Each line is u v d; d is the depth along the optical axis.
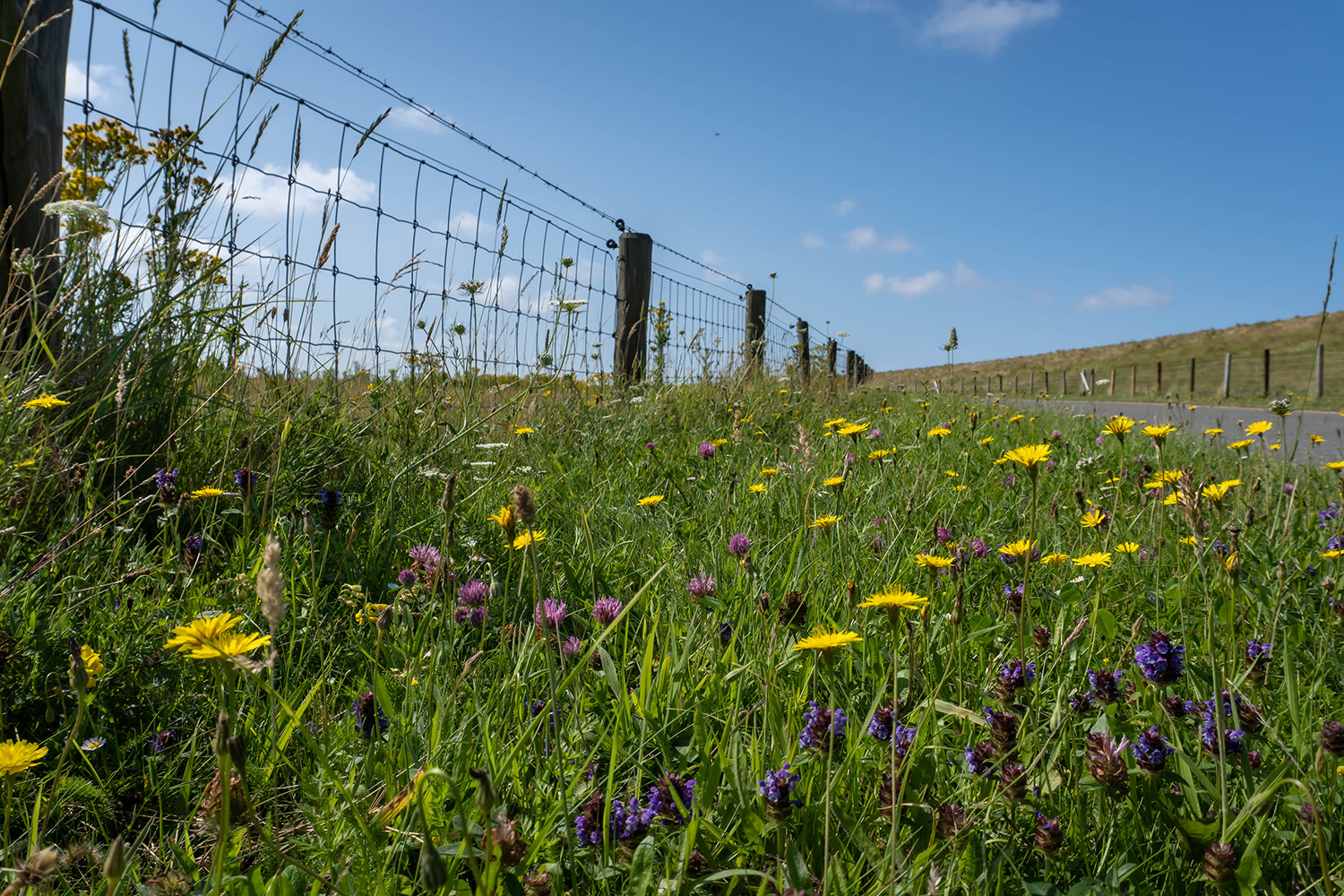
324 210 3.12
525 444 3.89
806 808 1.25
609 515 2.99
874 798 1.32
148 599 1.90
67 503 2.21
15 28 2.83
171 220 2.93
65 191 2.97
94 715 1.56
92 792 1.32
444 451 3.19
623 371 7.09
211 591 1.98
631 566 2.48
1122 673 1.71
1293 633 2.00
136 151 3.03
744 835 1.23
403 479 2.88
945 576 2.31
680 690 1.64
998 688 1.53
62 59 2.98
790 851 1.12
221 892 0.97
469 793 1.28
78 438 2.44
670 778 1.32
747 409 5.81
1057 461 4.73
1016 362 80.12
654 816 1.23
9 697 1.54
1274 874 1.21
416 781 1.11
